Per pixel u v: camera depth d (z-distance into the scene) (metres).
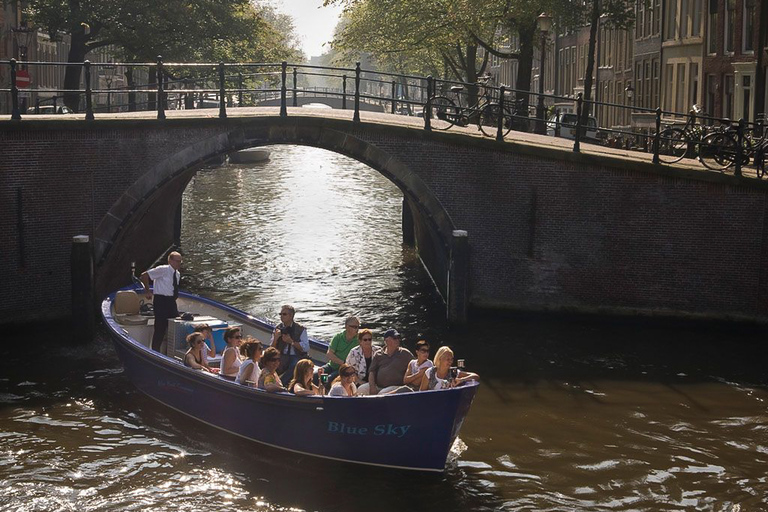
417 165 21.05
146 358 15.64
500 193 20.92
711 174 20.22
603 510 12.46
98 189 20.27
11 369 17.53
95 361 18.03
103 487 13.00
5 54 44.72
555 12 29.59
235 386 14.05
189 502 12.60
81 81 58.94
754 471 13.57
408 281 24.98
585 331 20.20
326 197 41.47
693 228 20.48
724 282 20.53
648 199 20.53
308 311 21.88
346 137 21.05
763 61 29.47
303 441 13.73
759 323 20.44
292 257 27.86
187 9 37.62
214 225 33.22
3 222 19.64
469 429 14.97
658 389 16.81
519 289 21.16
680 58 38.38
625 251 20.73
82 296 18.81
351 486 13.05
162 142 20.53
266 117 20.88
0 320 19.78
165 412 15.65
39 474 13.34
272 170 53.19
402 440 13.05
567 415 15.58
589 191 20.66
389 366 13.64
